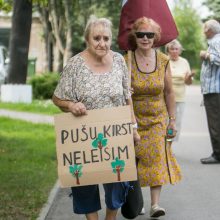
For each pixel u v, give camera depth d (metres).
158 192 8.16
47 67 43.53
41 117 22.08
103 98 6.56
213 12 39.66
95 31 6.51
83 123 6.54
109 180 6.55
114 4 36.09
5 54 33.00
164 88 8.18
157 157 7.98
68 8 36.28
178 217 8.41
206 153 14.07
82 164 6.55
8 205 8.77
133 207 7.02
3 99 27.55
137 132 7.61
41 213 8.39
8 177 10.73
